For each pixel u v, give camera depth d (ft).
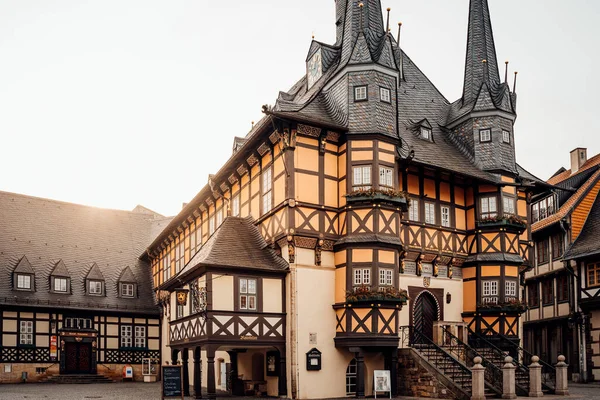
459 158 84.79
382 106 72.69
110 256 130.41
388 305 68.90
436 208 80.74
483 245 81.56
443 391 64.80
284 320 69.92
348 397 69.51
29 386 98.07
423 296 79.10
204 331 66.90
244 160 81.66
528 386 70.44
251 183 81.20
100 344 116.37
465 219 83.82
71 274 120.67
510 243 81.66
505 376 64.28
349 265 69.26
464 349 72.59
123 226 138.51
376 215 69.62
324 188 71.67
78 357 114.11
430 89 94.84
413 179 79.05
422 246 78.13
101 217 136.98
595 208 104.42
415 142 82.17
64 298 115.44
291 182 69.41
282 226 70.44
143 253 132.36
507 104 86.12
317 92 78.28
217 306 66.80
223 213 90.84
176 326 79.71
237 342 67.00
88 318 116.57
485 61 90.63
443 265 81.10
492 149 84.43
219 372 86.94
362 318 68.39
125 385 101.40
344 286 69.77
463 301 82.07
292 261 69.51
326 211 71.36
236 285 68.23
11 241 119.44
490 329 79.36
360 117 72.08
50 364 110.32
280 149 71.87
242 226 76.28
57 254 123.03
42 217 128.06
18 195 128.77
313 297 69.87
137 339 120.57
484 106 85.92
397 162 75.15
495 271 80.33
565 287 104.73
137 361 119.14
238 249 71.41
